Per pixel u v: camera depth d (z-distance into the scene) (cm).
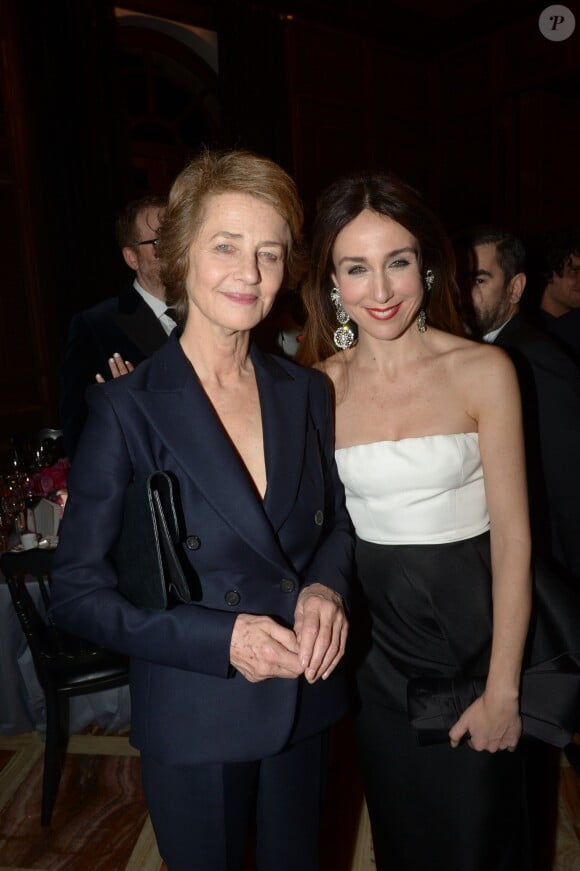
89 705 291
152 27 608
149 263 291
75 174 533
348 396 150
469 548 142
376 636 152
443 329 153
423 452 139
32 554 236
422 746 144
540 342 192
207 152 122
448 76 727
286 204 120
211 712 118
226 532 119
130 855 222
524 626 133
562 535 187
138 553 113
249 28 618
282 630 112
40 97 523
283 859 131
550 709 135
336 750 271
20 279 540
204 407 121
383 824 157
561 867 206
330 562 132
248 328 122
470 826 145
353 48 685
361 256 136
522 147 680
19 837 233
